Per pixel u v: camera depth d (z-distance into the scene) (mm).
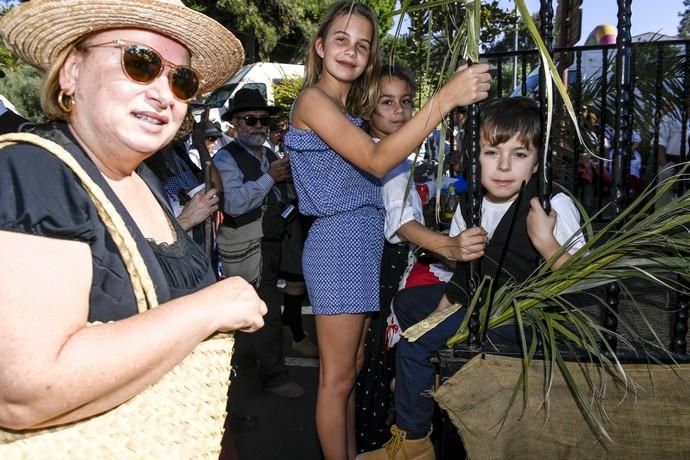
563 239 2033
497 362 1669
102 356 1062
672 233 1645
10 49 1409
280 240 4109
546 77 1401
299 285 4867
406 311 2711
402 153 2092
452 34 1793
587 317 1621
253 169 4016
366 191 2561
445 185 3605
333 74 2564
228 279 1325
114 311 1174
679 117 4117
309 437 3637
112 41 1308
